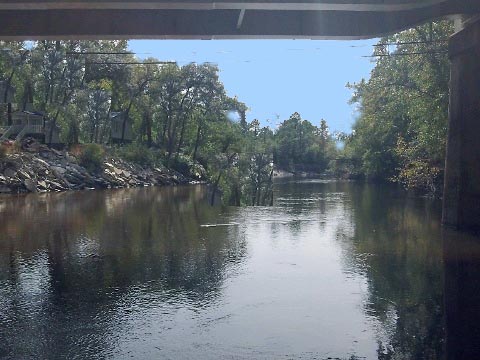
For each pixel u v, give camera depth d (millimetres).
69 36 13320
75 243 14273
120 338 7074
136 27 13516
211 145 55625
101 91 56688
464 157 15484
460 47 15406
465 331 7309
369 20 14383
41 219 19625
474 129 15297
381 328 7484
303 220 19516
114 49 54375
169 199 29844
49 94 52531
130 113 61531
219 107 61281
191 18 13664
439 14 14234
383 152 49531
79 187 39281
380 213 21984
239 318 7922
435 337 7105
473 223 15500
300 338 7113
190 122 60219
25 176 35094
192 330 7418
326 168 96688
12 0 11391
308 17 14172
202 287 9719
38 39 13492
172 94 60188
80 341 6969
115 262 11820
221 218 20094
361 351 6613
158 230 16812
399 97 29000
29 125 47844
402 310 8312
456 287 9625
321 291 9438
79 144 47719
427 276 10484
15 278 10344
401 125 36844
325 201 28656
